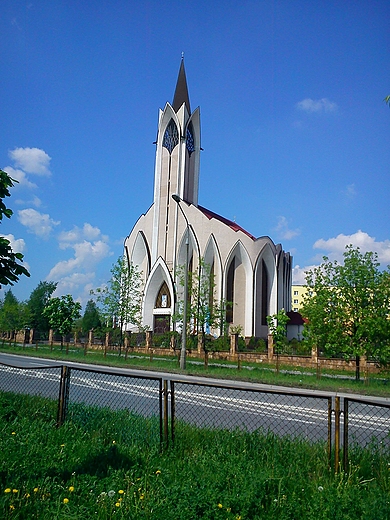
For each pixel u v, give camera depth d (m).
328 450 6.19
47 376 14.91
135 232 72.94
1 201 8.12
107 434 7.71
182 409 11.13
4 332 66.00
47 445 6.88
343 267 23.53
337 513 4.52
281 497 5.00
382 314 22.84
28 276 8.20
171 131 69.81
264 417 10.33
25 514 4.55
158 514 4.50
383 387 20.81
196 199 70.19
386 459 6.25
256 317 62.62
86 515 4.58
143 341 44.00
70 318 54.31
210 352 36.94
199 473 5.63
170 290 63.16
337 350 23.38
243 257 63.31
